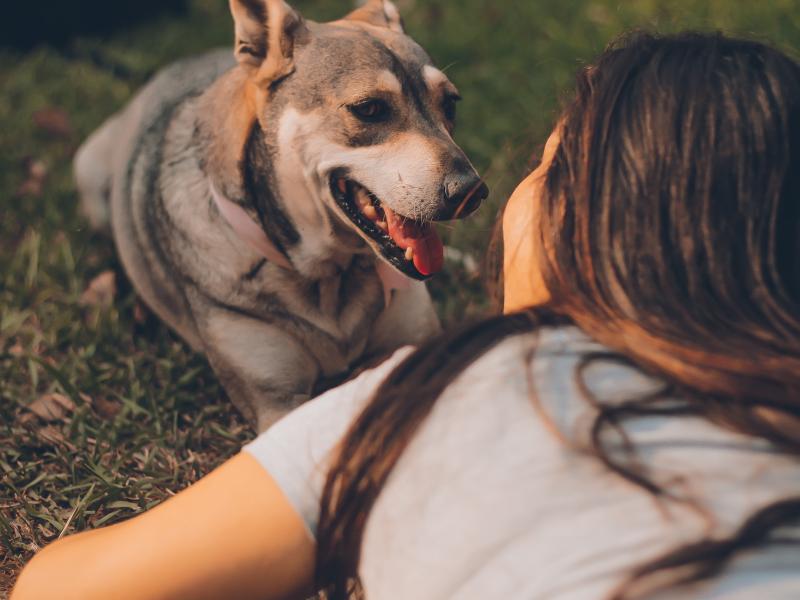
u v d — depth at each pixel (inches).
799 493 33.8
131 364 110.3
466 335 40.5
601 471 34.9
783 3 180.4
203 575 41.0
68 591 41.8
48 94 182.7
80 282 127.6
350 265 95.8
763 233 38.2
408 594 37.0
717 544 31.9
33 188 150.4
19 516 89.6
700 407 35.8
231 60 114.7
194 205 96.0
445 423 37.9
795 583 31.4
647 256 38.5
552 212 42.5
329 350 99.5
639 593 31.6
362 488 38.8
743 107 38.4
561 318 39.9
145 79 187.2
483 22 197.5
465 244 126.8
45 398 106.7
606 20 189.8
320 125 86.7
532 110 157.5
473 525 35.7
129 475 96.6
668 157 38.5
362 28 91.8
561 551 33.7
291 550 41.4
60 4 213.2
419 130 86.6
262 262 93.7
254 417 100.9
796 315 37.8
